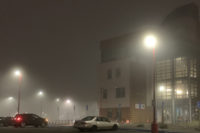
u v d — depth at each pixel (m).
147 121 50.03
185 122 43.16
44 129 31.91
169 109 48.00
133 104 50.09
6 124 40.66
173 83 48.34
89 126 28.62
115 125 31.09
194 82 47.22
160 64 51.22
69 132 27.80
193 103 45.91
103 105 55.62
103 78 56.69
